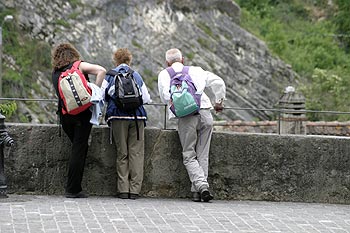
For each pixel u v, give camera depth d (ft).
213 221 50.75
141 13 234.58
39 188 58.65
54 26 215.92
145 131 59.62
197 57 236.84
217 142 60.29
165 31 236.84
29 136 58.54
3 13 208.64
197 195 58.34
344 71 239.91
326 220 53.36
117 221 49.29
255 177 60.85
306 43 274.36
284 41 269.44
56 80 55.62
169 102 57.31
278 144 61.00
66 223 48.08
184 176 59.88
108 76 57.21
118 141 57.47
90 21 223.71
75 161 56.54
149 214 52.03
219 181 60.39
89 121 55.98
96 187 59.06
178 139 59.82
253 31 267.39
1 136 55.98
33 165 58.59
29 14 213.05
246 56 247.70
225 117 215.31
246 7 288.92
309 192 61.41
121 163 57.77
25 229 46.16
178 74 57.57
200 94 57.11
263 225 50.31
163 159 59.72
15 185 58.44
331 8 294.87
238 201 60.13
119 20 228.84
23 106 184.34
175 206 55.67
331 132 144.87
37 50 206.80
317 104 207.31
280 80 248.73
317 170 61.41
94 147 58.95
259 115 229.45
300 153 61.26
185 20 243.19
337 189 61.67
